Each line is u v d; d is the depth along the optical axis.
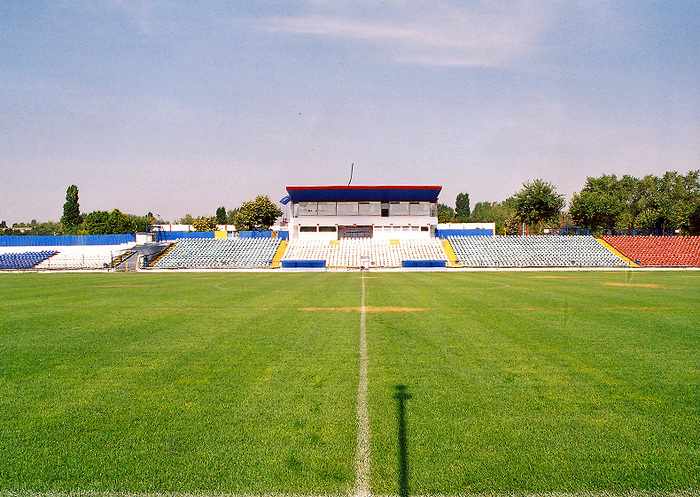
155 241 62.66
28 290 25.67
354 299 20.47
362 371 8.88
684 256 50.81
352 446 5.68
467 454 5.46
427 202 58.25
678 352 10.36
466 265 49.53
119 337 12.27
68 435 6.11
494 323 14.14
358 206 58.31
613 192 93.19
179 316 15.82
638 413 6.70
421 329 13.16
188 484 4.91
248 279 34.50
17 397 7.59
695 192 88.56
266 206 97.06
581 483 4.85
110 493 4.77
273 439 5.90
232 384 8.16
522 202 66.44
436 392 7.64
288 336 12.25
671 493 4.68
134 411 6.92
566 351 10.46
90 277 37.66
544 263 49.47
